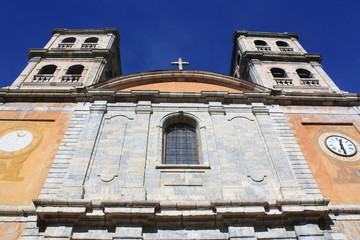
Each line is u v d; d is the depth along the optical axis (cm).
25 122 1296
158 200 946
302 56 2002
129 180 1021
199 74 1644
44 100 1416
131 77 1584
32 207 931
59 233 850
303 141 1255
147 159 1112
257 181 1051
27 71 1717
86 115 1312
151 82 1622
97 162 1091
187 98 1419
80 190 974
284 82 1748
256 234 884
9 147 1173
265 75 1798
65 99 1420
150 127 1260
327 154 1212
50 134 1230
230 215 891
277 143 1200
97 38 2212
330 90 1666
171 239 866
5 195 992
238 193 998
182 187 1020
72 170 1047
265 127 1275
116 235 855
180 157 1203
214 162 1110
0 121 1294
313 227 899
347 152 1224
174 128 1337
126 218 881
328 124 1366
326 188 1070
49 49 1925
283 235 884
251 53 1981
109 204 890
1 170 1080
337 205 1005
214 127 1260
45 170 1078
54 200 890
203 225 903
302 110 1423
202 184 1031
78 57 1905
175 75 1644
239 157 1132
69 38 2183
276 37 2334
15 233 883
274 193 1015
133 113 1325
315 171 1130
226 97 1426
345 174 1131
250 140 1216
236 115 1341
